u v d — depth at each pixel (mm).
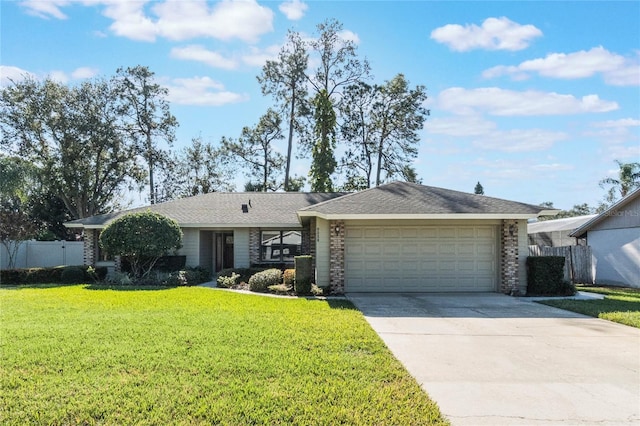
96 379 6098
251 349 7613
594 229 22547
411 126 37594
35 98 34125
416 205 15617
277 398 5516
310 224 20422
